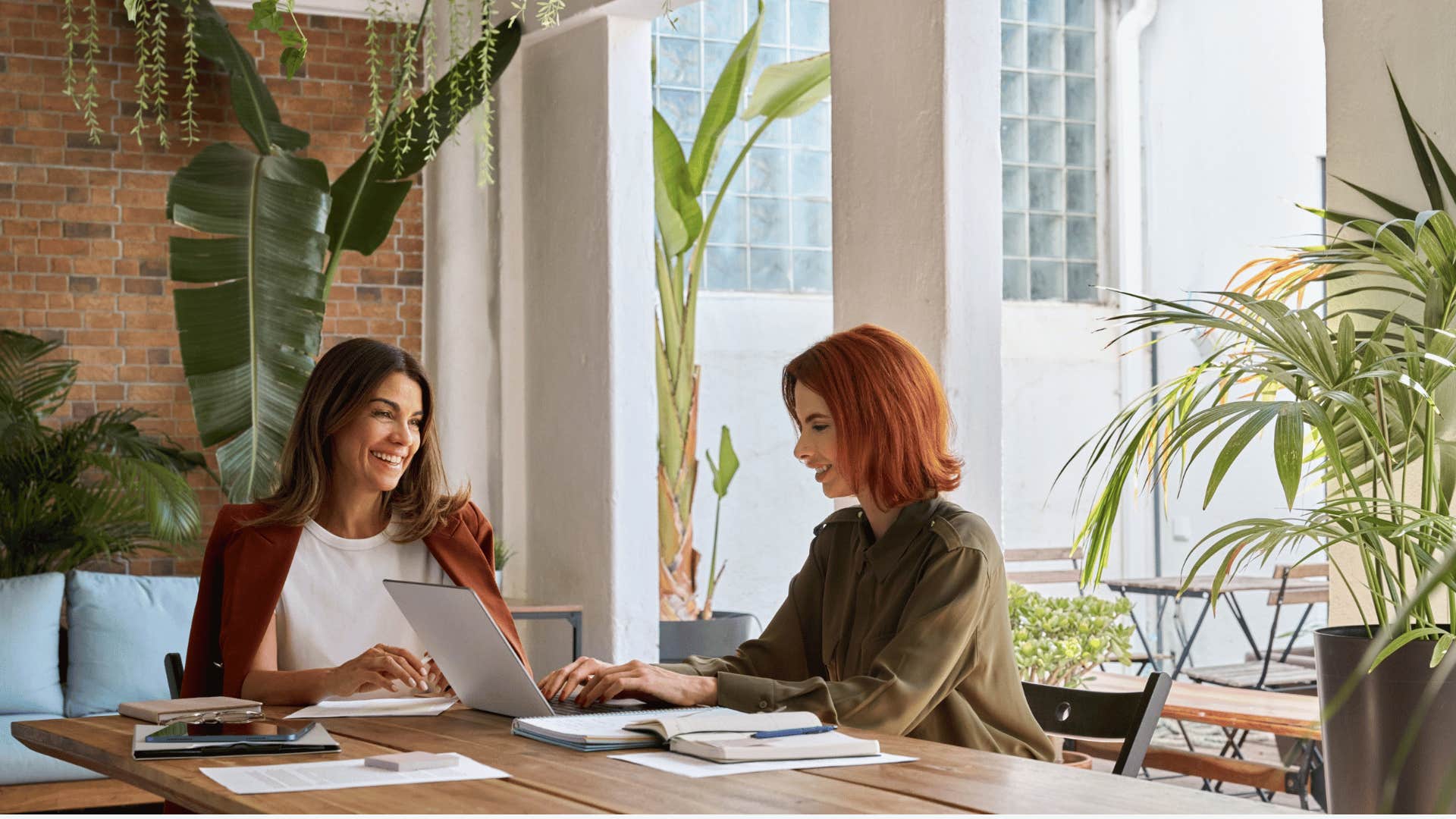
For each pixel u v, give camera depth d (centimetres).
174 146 652
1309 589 728
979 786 175
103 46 641
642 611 588
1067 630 475
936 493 260
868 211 431
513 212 652
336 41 680
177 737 212
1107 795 169
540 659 634
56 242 633
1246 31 876
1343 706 251
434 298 680
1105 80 945
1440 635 240
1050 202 930
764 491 837
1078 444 923
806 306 847
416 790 175
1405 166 293
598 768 190
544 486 630
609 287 585
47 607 541
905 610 247
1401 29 294
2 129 625
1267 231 863
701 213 645
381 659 260
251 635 285
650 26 597
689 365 655
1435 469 275
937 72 407
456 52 491
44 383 600
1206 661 877
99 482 621
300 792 175
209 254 546
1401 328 284
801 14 845
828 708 231
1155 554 905
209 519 655
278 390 540
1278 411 247
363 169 602
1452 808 236
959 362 405
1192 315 268
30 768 500
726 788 175
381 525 309
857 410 256
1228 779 471
